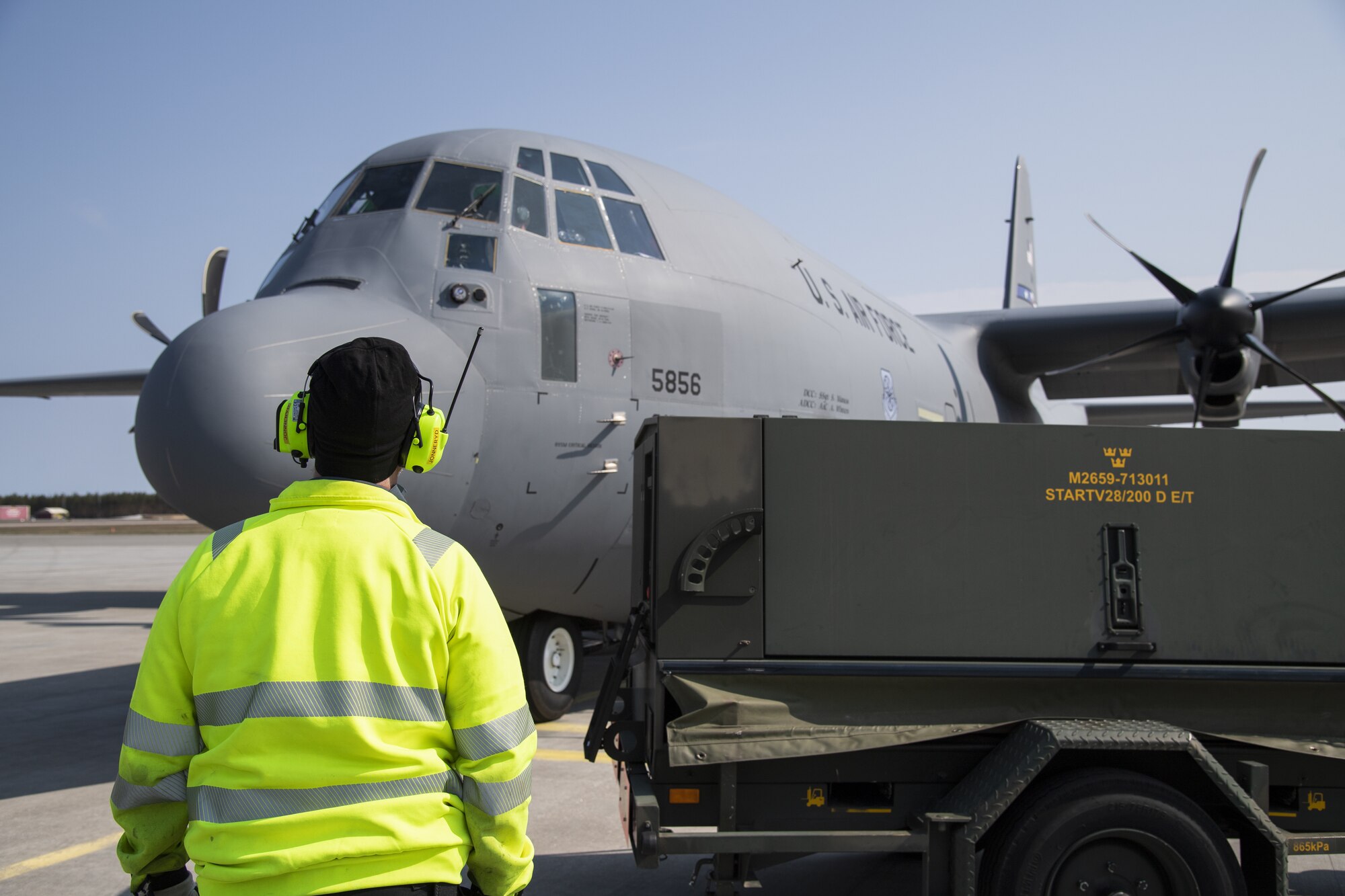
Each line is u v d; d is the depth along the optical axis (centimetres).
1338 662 335
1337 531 339
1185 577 334
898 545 331
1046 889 295
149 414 529
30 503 9231
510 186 686
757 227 869
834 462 332
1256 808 305
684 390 721
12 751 675
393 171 702
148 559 3170
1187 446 339
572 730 723
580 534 675
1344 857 452
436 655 168
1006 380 1396
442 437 195
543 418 646
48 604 1747
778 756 308
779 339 800
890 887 414
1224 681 329
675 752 306
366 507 172
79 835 493
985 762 319
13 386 1711
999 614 330
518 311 647
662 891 408
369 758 160
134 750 165
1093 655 330
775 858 325
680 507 327
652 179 793
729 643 324
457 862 167
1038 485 335
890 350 1004
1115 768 314
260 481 517
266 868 153
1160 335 992
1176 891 299
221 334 538
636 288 709
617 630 830
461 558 176
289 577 165
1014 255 1847
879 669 325
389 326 591
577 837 480
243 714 159
